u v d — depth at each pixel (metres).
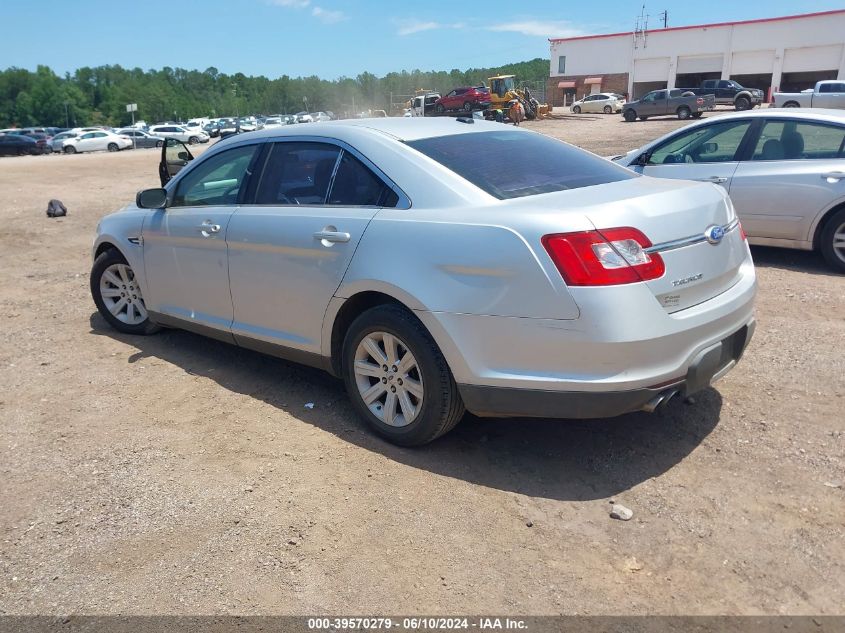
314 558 2.82
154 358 5.14
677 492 3.24
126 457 3.64
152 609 2.56
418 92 52.59
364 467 3.51
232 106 144.25
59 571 2.78
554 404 3.13
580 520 3.05
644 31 59.53
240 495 3.27
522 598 2.59
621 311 2.97
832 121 6.89
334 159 3.98
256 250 4.18
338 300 3.75
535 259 3.04
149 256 5.08
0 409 4.29
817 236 7.08
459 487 3.33
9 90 138.38
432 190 3.52
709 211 3.45
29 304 6.80
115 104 132.38
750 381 4.41
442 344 3.32
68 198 14.66
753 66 55.53
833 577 2.65
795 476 3.32
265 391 4.49
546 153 4.08
